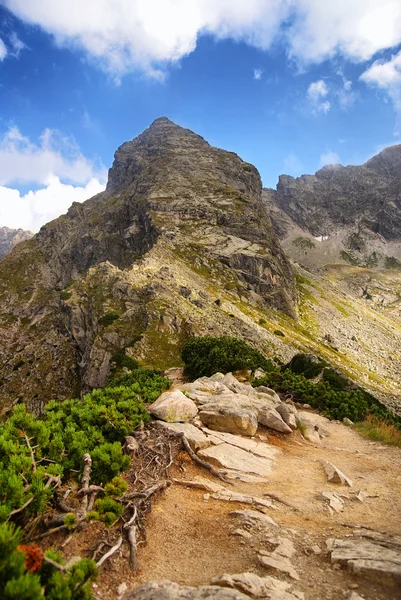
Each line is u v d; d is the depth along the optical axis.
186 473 10.41
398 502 9.38
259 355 34.41
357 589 5.52
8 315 148.75
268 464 12.19
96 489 7.53
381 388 82.94
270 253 131.75
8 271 193.12
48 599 3.93
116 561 5.91
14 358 102.19
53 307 140.38
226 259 117.19
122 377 30.61
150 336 57.53
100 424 11.09
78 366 86.00
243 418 14.75
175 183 170.25
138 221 150.62
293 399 24.25
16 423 8.57
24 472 6.79
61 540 6.11
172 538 7.10
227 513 8.27
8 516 5.24
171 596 4.82
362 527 7.78
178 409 14.32
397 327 168.25
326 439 16.89
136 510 7.31
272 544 6.90
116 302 74.19
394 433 17.19
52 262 197.75
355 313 161.50
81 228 199.00
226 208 148.38
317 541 7.12
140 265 91.69
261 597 5.20
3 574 3.88
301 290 164.75
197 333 59.75
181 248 117.19
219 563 6.31
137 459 10.30
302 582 5.73
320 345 102.19
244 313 90.31
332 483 10.82
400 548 6.61
